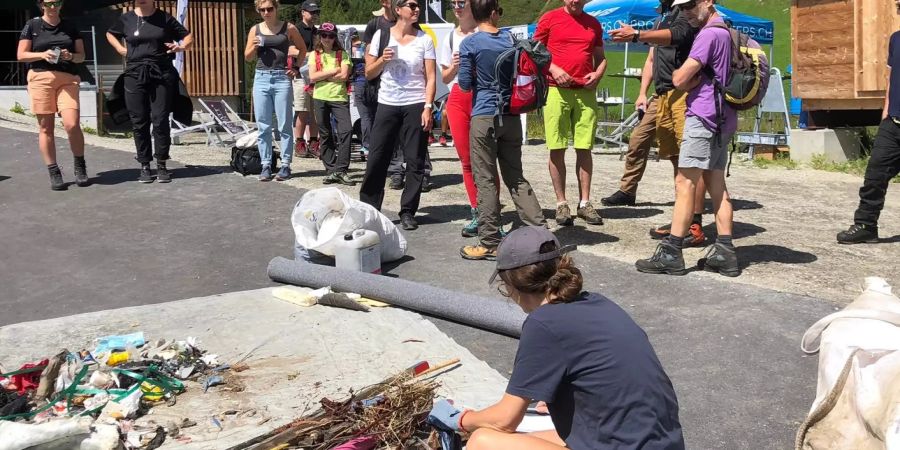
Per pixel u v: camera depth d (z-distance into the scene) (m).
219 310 5.36
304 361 4.59
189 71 19.72
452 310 5.17
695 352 4.78
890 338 3.40
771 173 11.34
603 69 7.36
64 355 4.32
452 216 7.91
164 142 9.01
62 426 3.41
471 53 6.25
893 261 6.56
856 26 11.63
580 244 6.94
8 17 19.64
